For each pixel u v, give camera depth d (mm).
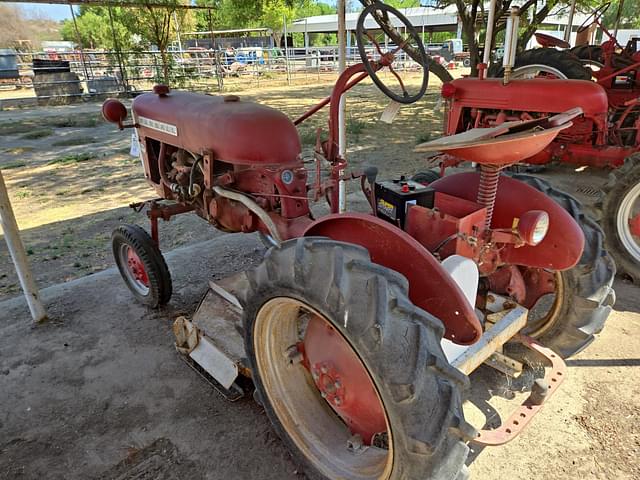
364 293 1502
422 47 2717
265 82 22375
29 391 2572
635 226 3463
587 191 5379
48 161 8656
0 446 2229
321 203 5352
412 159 7672
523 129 1852
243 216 2826
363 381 1763
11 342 3000
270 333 1997
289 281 1671
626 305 3221
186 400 2471
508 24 2650
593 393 2410
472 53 9711
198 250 4223
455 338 1725
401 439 1445
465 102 5160
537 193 2164
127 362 2777
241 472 2051
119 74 18625
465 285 1846
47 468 2102
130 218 5656
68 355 2855
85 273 4281
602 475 1971
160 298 3193
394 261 1743
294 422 2027
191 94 3178
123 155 9016
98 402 2479
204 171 2781
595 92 4570
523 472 1994
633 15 17766
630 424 2217
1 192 2848
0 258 4691
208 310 2727
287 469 2059
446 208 2068
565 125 1716
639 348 2748
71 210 6023
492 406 2350
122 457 2143
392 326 1464
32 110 15469
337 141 2547
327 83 21344
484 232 1943
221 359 2469
